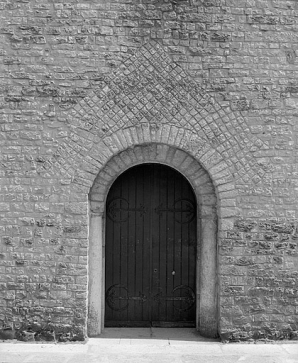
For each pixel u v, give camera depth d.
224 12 7.25
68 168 7.17
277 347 6.98
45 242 7.12
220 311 7.18
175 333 7.54
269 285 7.20
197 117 7.23
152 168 7.92
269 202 7.24
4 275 7.11
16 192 7.16
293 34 7.30
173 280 7.86
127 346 6.98
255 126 7.26
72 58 7.18
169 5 7.22
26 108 7.17
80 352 6.71
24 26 7.16
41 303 7.09
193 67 7.23
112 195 7.86
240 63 7.25
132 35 7.20
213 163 7.23
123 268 7.84
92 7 7.18
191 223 7.89
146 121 7.20
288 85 7.29
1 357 6.48
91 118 7.18
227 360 6.46
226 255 7.19
